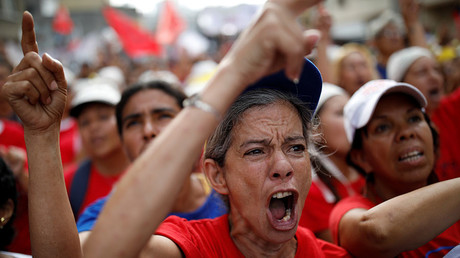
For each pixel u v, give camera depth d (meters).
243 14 13.41
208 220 1.46
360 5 17.39
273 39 0.80
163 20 8.87
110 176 2.90
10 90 1.04
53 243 1.08
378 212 1.38
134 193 0.83
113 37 13.94
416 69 3.21
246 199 1.27
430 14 14.62
